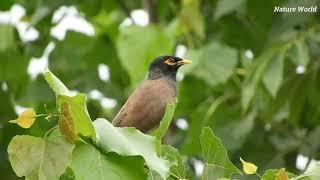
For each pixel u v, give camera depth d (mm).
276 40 12445
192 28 12000
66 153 5672
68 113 5668
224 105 12562
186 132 13039
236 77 12594
